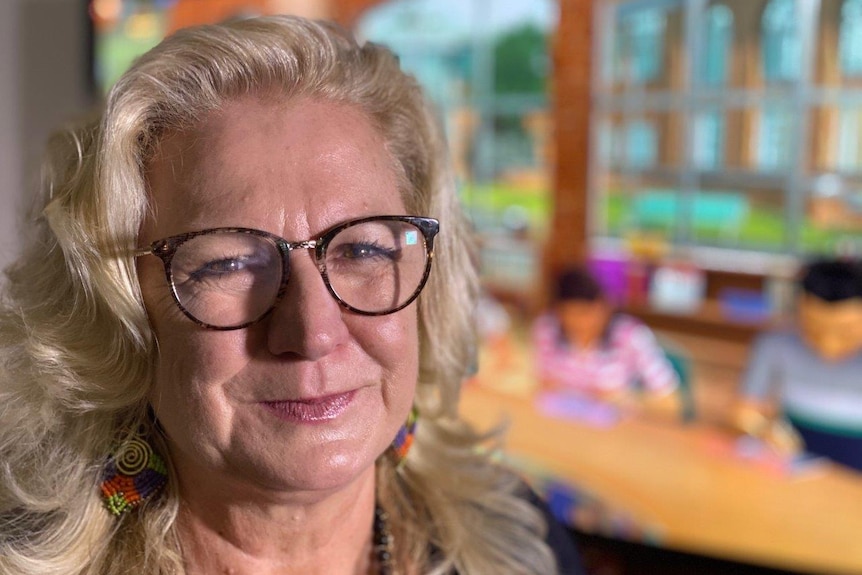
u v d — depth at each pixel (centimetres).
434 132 76
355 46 71
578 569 97
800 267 162
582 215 188
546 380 189
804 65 159
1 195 226
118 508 69
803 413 161
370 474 79
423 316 80
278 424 60
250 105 62
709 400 172
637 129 179
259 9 207
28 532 69
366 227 62
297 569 73
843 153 158
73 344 65
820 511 156
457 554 85
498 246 199
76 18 222
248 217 58
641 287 180
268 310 59
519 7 190
